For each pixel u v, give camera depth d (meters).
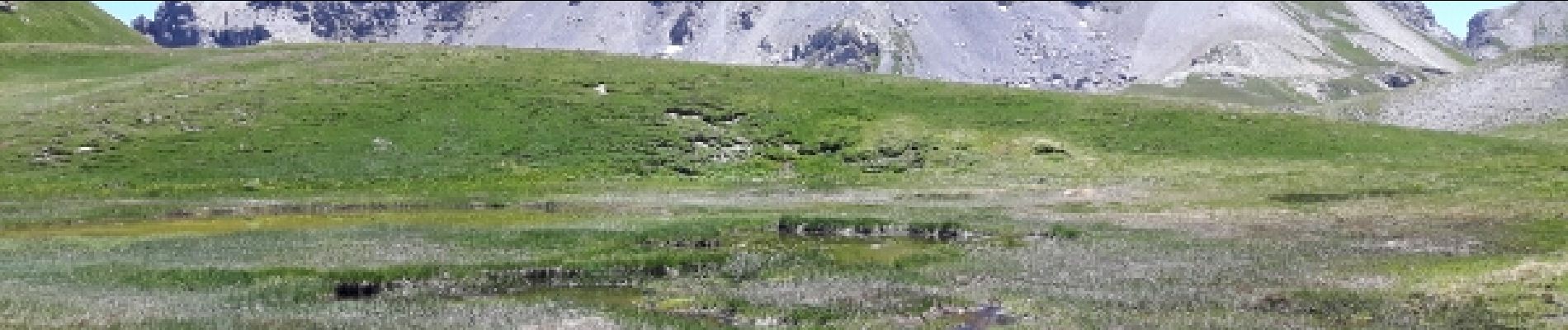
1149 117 85.62
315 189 62.56
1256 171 70.06
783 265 37.94
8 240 41.81
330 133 74.38
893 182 69.19
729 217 49.16
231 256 37.69
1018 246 42.91
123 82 88.75
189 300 29.73
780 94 91.88
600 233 43.59
